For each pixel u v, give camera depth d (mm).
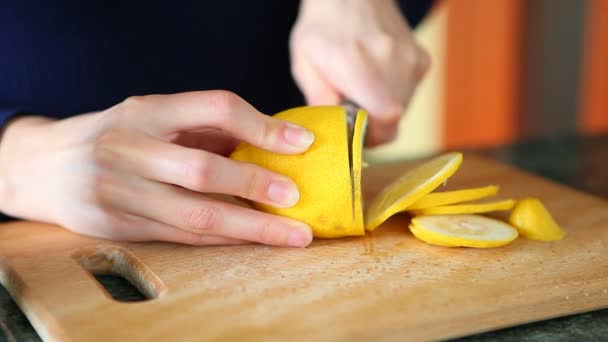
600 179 716
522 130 1213
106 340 423
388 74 636
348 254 505
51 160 527
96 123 520
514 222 529
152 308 448
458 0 1124
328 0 666
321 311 445
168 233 512
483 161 676
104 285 509
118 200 506
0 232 542
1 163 560
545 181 629
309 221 508
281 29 779
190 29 739
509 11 1146
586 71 1215
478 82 1172
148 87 739
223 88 768
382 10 674
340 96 638
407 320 439
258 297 458
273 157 502
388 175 637
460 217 538
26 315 472
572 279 475
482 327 452
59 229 546
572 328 461
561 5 1166
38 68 707
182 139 542
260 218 506
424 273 482
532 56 1180
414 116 1171
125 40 720
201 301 454
